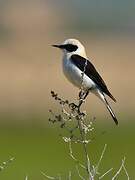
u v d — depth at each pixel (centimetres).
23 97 3672
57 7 9338
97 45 6312
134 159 2544
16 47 6044
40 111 3425
